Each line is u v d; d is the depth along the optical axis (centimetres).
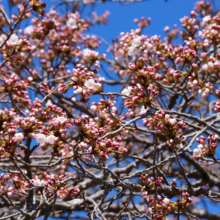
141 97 486
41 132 454
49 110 496
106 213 755
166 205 461
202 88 501
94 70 625
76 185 693
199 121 520
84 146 444
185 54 583
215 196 496
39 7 543
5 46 575
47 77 799
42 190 496
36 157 591
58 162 467
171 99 720
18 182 505
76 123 441
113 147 499
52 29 798
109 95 510
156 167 494
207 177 830
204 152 455
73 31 804
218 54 586
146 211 502
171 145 437
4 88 514
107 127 534
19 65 773
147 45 664
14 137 435
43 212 612
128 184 516
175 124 454
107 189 517
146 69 484
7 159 537
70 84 499
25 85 545
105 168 481
